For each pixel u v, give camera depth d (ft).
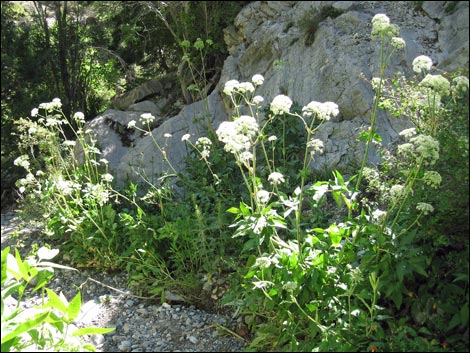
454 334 10.47
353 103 21.36
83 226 17.78
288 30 26.11
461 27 21.99
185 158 21.33
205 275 15.72
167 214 17.38
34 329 11.27
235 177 19.33
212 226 15.43
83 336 13.24
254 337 13.10
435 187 10.94
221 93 27.43
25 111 34.83
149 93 35.09
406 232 11.66
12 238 21.08
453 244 11.25
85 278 17.33
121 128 27.40
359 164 19.33
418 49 22.16
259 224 11.32
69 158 21.06
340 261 11.60
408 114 14.25
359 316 10.86
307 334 11.68
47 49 37.91
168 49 36.91
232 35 29.71
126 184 20.31
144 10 32.09
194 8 31.45
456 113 11.82
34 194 19.63
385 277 11.03
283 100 12.09
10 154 34.12
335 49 23.34
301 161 20.44
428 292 11.17
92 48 37.76
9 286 11.59
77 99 39.14
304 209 18.26
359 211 16.19
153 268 15.80
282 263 11.58
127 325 14.17
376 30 12.92
